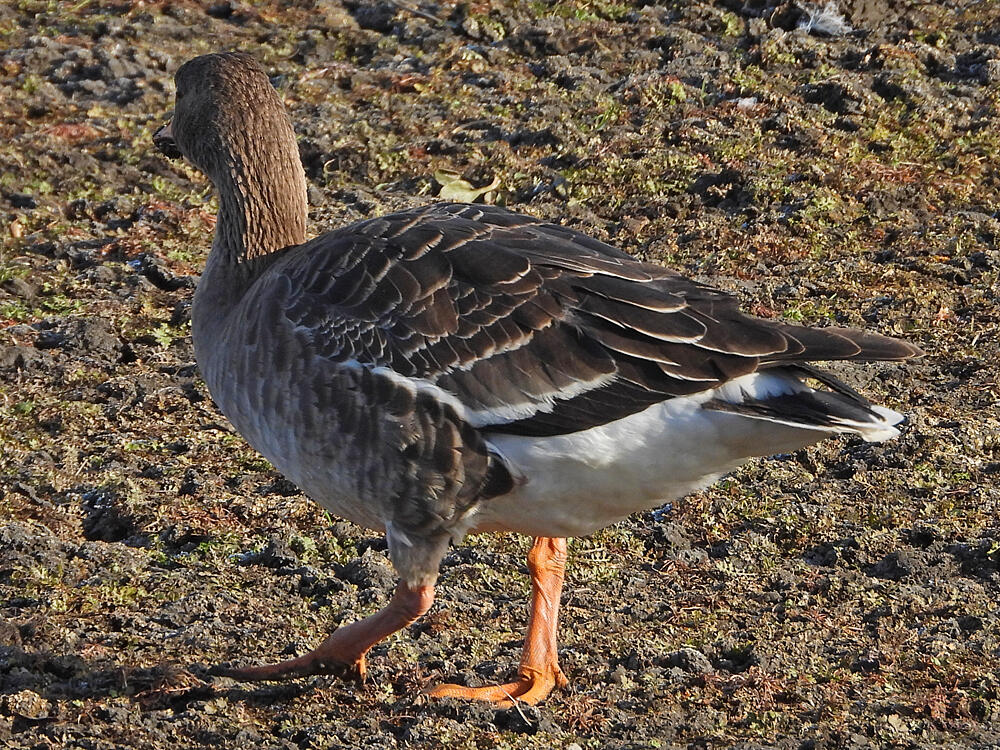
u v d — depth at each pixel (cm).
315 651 978
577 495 939
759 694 945
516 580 1133
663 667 993
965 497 1187
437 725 925
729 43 2133
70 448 1324
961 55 2042
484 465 927
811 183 1748
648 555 1162
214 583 1123
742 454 927
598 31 2202
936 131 1855
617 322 916
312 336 953
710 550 1162
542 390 916
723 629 1041
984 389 1342
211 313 1096
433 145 1909
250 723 942
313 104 2044
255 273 1106
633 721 924
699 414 904
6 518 1220
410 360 929
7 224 1767
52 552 1158
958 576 1088
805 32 2136
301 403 957
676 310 916
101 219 1797
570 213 1741
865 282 1551
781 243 1644
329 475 967
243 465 1310
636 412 909
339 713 958
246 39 2252
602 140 1891
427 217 1016
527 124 1947
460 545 1189
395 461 934
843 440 1293
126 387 1428
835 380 930
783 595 1080
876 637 1011
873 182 1744
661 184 1786
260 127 1116
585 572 1134
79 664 997
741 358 892
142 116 2033
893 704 922
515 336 925
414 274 951
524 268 944
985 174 1758
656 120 1923
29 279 1648
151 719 932
